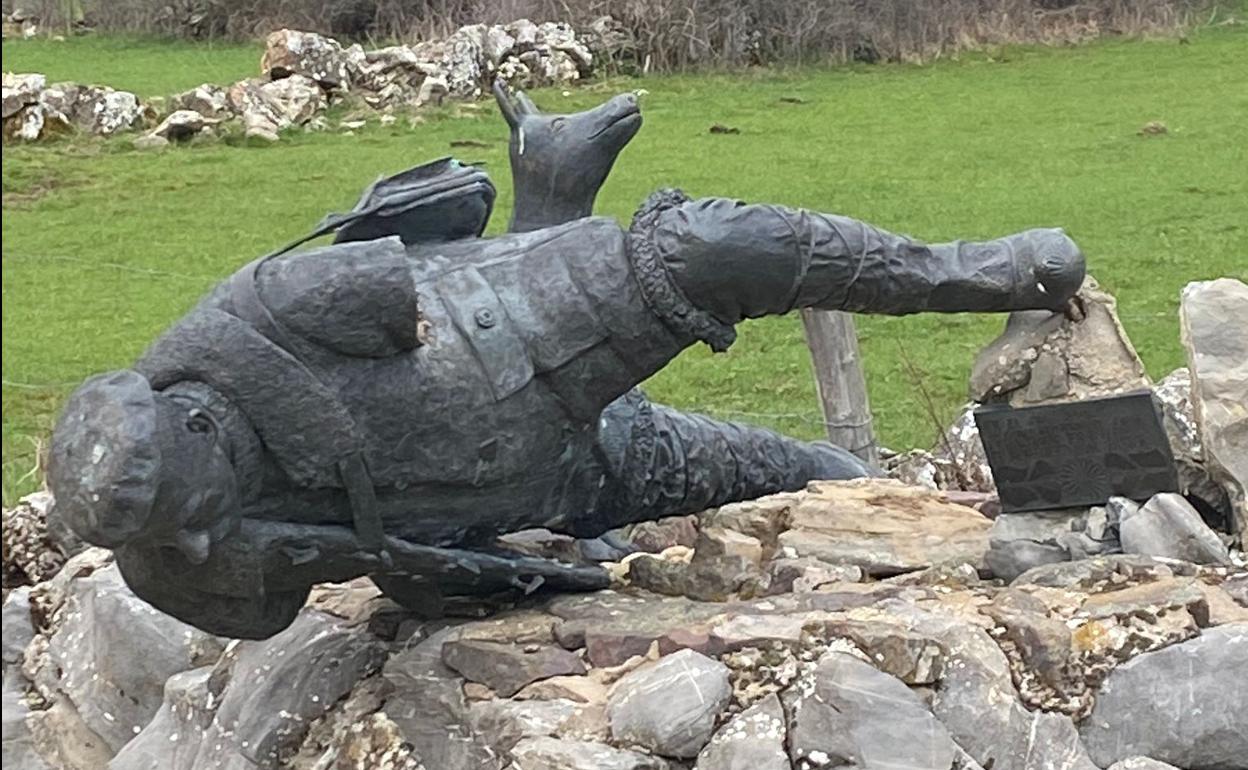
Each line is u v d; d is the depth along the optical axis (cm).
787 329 1177
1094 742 408
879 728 390
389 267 405
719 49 2336
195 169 1789
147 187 1703
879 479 559
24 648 576
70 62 2478
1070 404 472
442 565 432
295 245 433
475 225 461
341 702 450
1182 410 514
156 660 516
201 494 384
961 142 1866
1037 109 2053
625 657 426
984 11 2559
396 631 464
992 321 1178
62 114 1936
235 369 395
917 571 488
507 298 432
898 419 938
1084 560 457
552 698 415
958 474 647
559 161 466
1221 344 493
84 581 554
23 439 895
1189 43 2519
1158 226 1441
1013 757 398
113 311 1245
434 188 449
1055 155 1773
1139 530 468
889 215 1513
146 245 1461
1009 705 402
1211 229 1420
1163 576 445
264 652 468
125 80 2292
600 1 2356
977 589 454
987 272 475
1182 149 1777
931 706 400
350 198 1634
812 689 395
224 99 2000
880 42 2431
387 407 414
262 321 402
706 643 414
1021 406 489
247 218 1560
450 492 429
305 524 412
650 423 499
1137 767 400
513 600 470
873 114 2048
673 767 393
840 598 443
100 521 370
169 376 396
